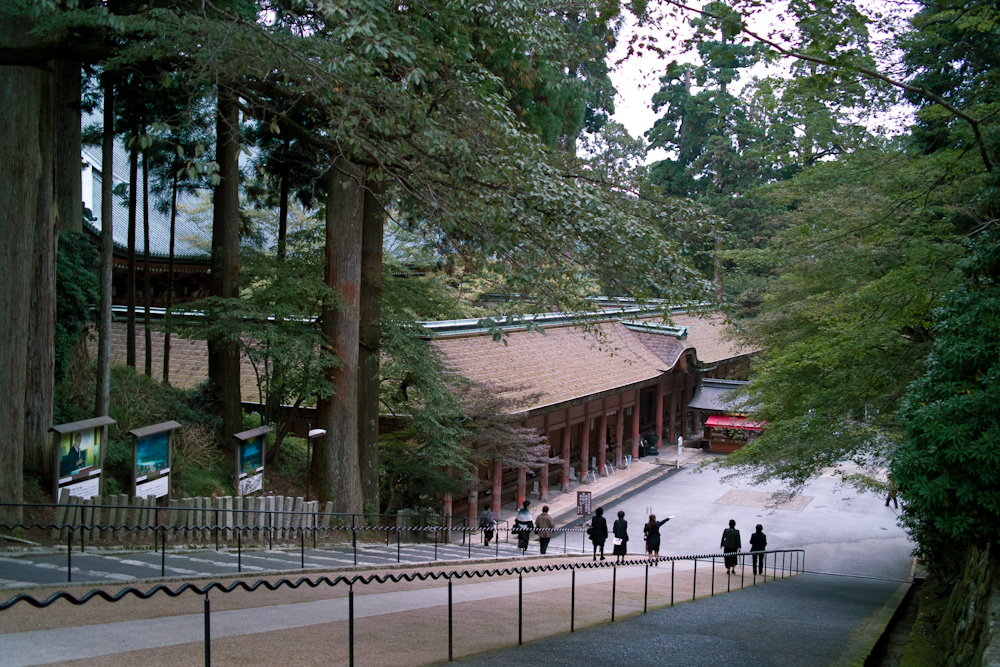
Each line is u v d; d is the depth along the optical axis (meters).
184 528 16.11
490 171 12.48
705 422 49.69
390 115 12.52
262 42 12.22
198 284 44.16
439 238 15.22
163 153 24.44
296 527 19.08
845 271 18.27
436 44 15.91
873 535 32.53
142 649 7.16
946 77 15.91
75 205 20.44
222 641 7.80
